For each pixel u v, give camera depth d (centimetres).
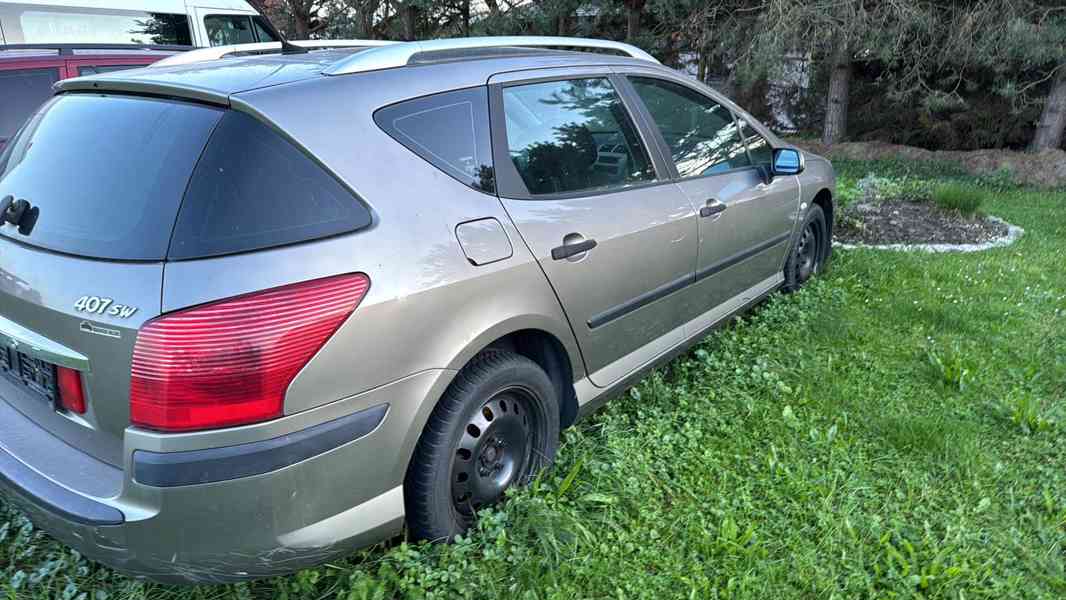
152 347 184
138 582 236
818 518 277
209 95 213
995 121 1342
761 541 268
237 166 202
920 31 1152
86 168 221
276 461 195
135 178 209
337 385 203
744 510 282
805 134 1620
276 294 193
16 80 600
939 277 567
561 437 320
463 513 260
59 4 753
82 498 201
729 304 407
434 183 240
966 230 729
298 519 204
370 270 211
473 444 253
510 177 269
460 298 234
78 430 211
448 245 233
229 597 235
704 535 265
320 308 199
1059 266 608
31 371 222
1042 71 1222
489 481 267
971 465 314
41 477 211
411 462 239
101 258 199
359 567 239
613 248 299
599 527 273
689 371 395
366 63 243
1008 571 256
